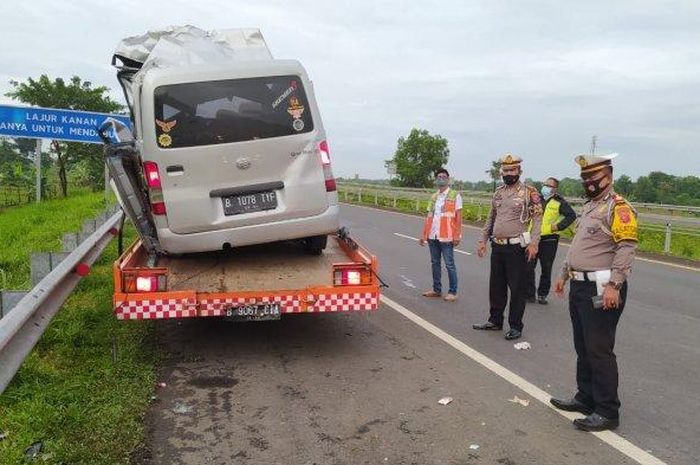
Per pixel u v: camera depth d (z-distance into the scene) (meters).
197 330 6.76
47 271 6.00
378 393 4.96
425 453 3.94
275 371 5.47
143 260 6.73
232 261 6.72
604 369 4.37
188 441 4.05
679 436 4.30
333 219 6.20
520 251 6.63
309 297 5.64
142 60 8.41
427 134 59.03
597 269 4.40
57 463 3.57
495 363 5.78
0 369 3.77
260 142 5.89
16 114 16.66
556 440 4.17
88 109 29.02
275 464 3.77
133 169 6.08
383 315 7.60
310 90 6.09
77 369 5.14
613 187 4.57
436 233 8.61
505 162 6.76
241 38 7.21
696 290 9.99
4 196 32.19
